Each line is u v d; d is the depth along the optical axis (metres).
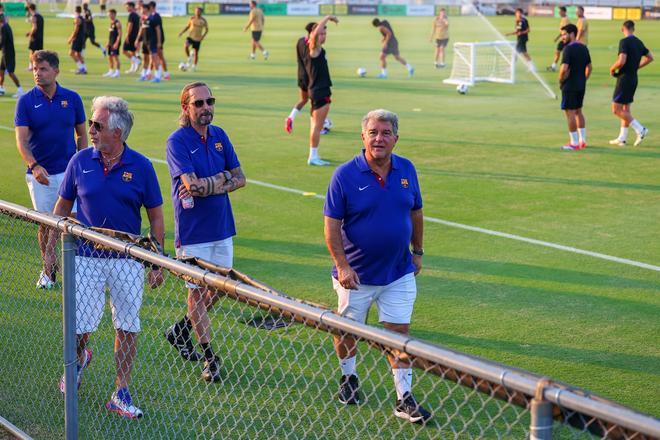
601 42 38.78
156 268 4.84
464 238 8.88
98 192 5.21
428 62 29.94
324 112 12.44
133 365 5.38
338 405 5.04
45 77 7.07
